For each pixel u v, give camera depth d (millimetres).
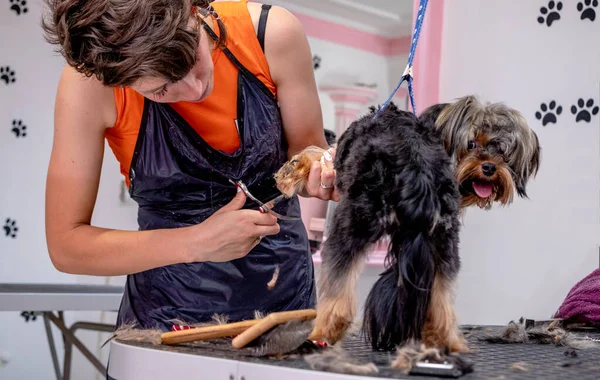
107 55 1113
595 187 2131
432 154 1080
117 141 1514
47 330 2939
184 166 1505
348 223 1117
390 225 1070
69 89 1416
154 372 1136
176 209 1559
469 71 2365
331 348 1082
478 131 1324
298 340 1050
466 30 2371
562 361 1140
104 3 1086
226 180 1528
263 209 1352
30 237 3871
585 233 2150
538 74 2229
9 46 3846
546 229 2215
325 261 1169
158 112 1471
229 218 1326
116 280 3908
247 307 1595
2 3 3838
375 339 1139
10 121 3836
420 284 1057
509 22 2281
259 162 1517
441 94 2428
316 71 3727
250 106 1498
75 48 1139
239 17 1486
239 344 1088
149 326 1574
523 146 1330
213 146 1521
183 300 1575
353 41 3639
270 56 1489
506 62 2289
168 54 1112
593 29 2129
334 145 1440
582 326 1642
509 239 2283
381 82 3602
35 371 3861
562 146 2188
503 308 2291
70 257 1412
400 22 3479
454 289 1109
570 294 1726
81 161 1433
